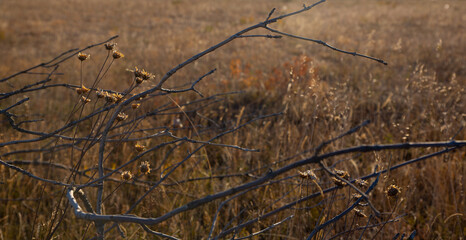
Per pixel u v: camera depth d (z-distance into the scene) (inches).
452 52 307.0
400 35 410.0
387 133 149.6
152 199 78.7
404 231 92.5
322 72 239.0
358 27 469.7
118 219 35.7
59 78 226.1
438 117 149.5
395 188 56.4
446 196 110.9
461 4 601.0
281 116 165.3
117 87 189.8
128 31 508.1
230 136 141.9
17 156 132.2
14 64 305.6
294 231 96.3
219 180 126.0
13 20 600.4
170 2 919.0
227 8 793.6
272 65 279.4
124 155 122.6
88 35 473.7
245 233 98.5
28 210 111.7
